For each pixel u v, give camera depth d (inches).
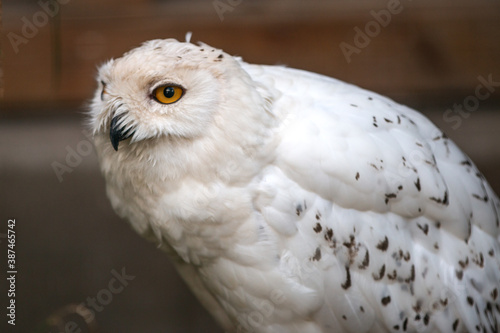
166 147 185.2
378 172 195.0
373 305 199.2
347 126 197.3
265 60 299.9
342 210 196.2
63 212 298.8
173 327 305.4
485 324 206.7
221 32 299.0
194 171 186.7
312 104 201.2
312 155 191.8
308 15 299.9
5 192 298.2
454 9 298.5
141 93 177.3
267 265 195.6
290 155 191.6
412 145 203.2
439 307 202.5
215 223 193.0
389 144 199.3
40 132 300.2
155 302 303.6
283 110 196.4
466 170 214.8
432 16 298.5
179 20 297.7
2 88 287.7
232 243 195.9
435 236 203.9
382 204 196.4
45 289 299.4
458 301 203.6
